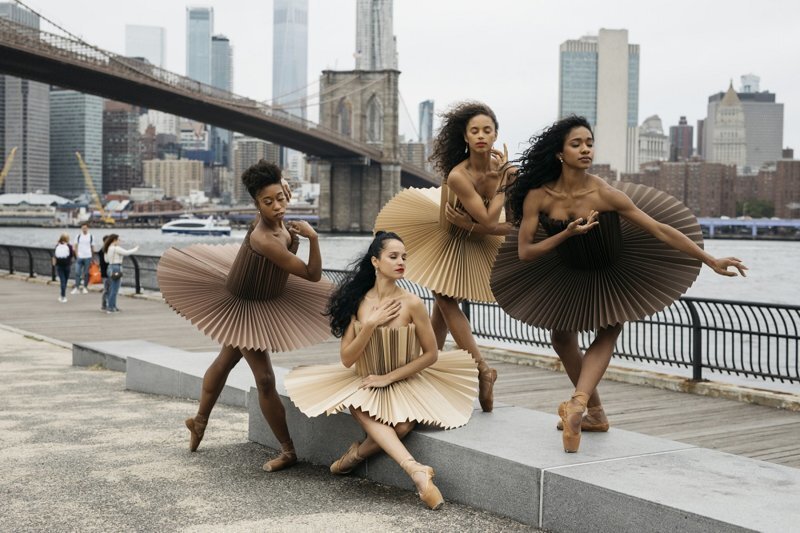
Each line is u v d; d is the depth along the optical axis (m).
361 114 130.25
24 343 13.02
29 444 6.14
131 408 7.64
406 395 4.92
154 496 4.86
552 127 4.57
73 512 4.57
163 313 17.98
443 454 4.75
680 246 4.44
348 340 5.05
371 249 5.04
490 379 5.43
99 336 14.17
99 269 22.73
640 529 3.79
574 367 5.00
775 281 55.00
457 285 5.49
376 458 5.12
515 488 4.36
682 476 4.11
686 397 8.69
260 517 4.46
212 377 5.74
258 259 5.24
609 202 4.50
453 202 5.34
